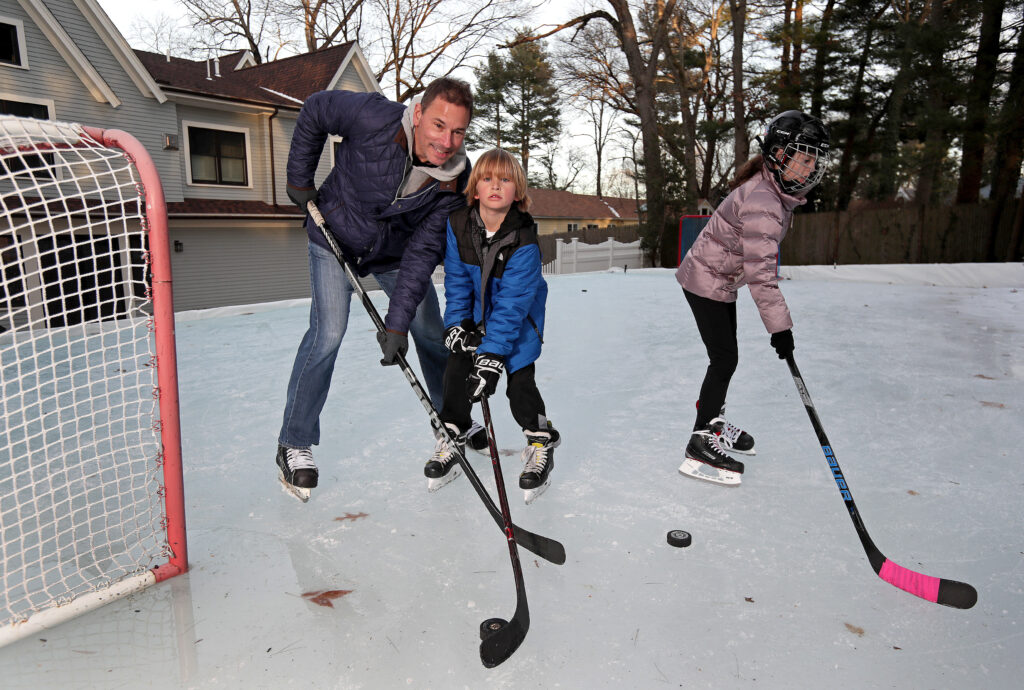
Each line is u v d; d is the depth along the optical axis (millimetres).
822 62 19062
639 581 1780
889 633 1546
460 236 2260
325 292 2309
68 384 4219
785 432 3045
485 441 2752
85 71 13305
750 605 1662
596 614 1634
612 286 11609
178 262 15633
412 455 2807
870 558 1725
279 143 17391
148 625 1604
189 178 15695
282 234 17641
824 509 2217
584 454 2791
